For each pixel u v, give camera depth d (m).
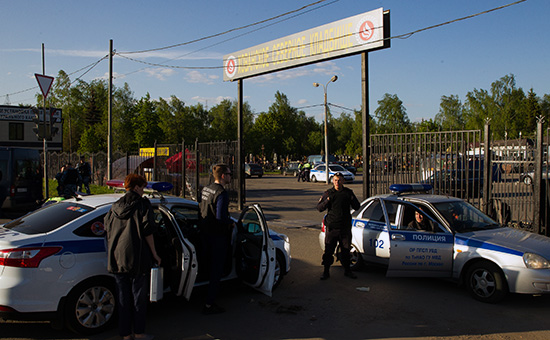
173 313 5.36
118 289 4.32
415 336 4.68
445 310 5.52
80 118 73.38
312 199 19.70
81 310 4.53
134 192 4.38
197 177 15.98
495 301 5.68
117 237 4.25
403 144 10.89
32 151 13.12
